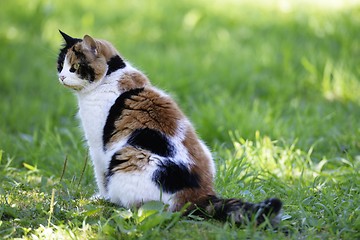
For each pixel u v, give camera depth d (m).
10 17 18.23
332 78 13.57
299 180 8.44
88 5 19.34
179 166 6.97
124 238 6.51
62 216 7.28
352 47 15.08
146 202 6.86
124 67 7.66
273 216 6.56
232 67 14.25
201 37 16.61
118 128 7.21
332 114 11.55
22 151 10.17
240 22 17.52
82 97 7.56
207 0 19.81
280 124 10.85
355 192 8.01
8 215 7.30
